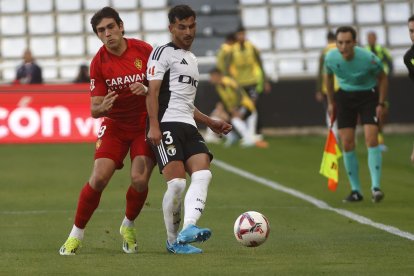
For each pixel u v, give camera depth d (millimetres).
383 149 66062
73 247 26516
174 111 25516
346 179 49656
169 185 25172
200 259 24953
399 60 88500
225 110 72812
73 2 91500
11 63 89125
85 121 70500
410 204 39188
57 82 83875
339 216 35375
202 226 33031
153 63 25391
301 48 90188
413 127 76875
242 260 24688
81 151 65812
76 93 70438
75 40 90312
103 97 26328
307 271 22766
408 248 26703
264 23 90812
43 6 91250
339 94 39844
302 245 27703
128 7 91125
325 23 91062
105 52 26266
